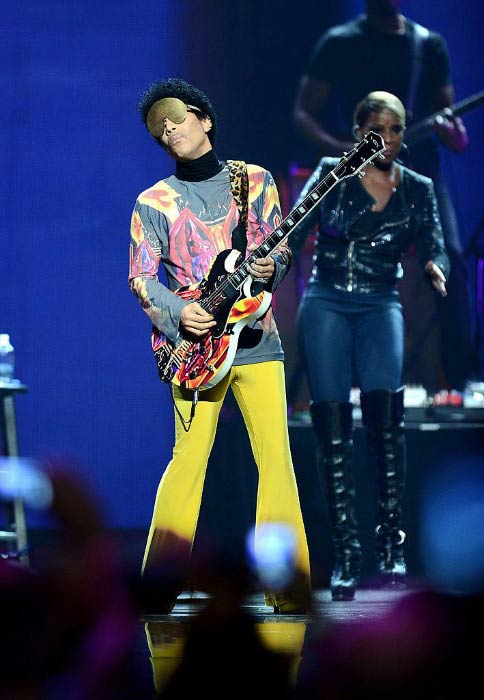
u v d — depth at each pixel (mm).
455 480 20656
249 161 25359
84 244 27422
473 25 25438
